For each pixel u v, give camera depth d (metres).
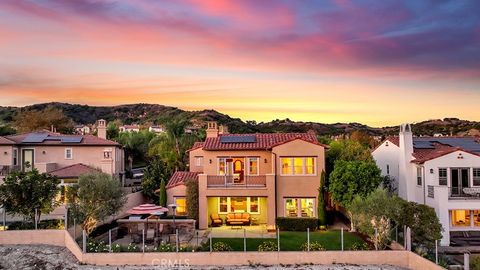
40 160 41.28
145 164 59.97
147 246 25.02
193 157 39.16
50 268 22.56
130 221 27.78
